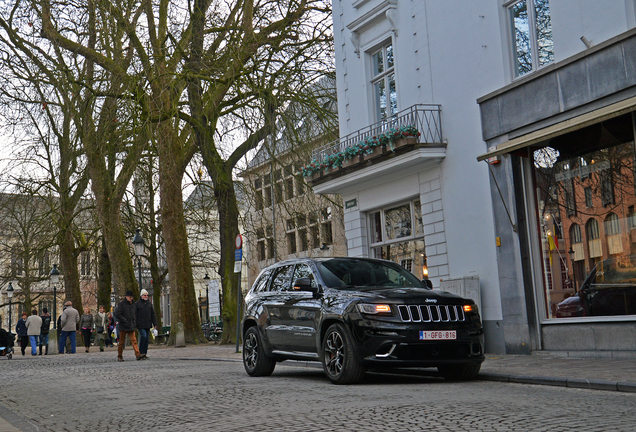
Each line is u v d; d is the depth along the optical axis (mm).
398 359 8852
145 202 30234
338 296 9648
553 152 13164
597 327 12031
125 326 18969
